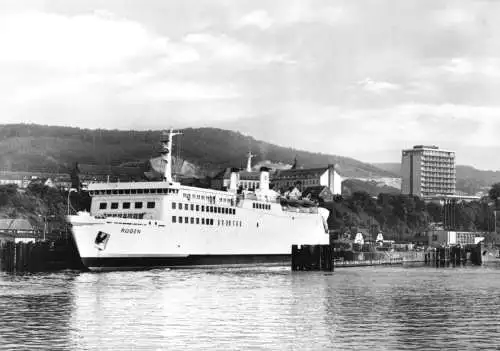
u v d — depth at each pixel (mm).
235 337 57719
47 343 54656
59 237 153250
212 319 66375
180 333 59125
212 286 96062
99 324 62844
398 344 55906
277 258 150500
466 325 64938
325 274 128875
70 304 74938
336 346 54875
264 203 146625
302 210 163375
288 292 90812
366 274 133375
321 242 167625
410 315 71062
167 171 126375
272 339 57188
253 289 93500
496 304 80750
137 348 53312
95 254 112438
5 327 61062
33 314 68062
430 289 99688
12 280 101688
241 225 139375
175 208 123750
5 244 125500
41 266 127000
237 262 139250
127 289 89688
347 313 71875
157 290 89000
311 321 66125
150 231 118875
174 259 124188
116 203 125312
